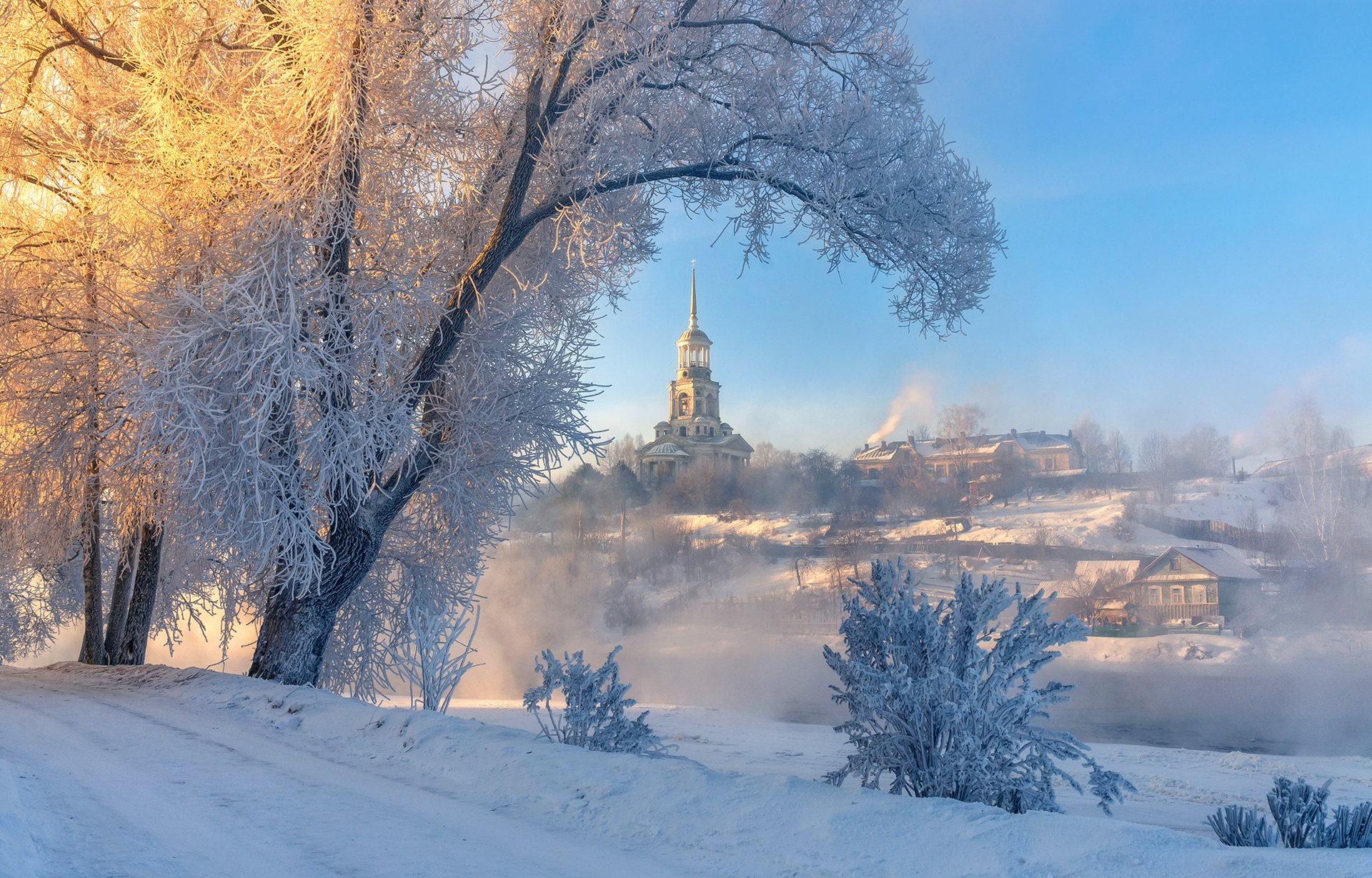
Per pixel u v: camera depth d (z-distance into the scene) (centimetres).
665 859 465
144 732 892
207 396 1066
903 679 634
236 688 1177
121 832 482
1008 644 653
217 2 1312
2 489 1509
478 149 1421
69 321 1423
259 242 1127
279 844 472
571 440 1423
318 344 1131
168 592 1873
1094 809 898
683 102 1342
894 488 13638
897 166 1297
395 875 417
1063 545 9488
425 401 1398
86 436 1440
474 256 1456
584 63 1270
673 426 18600
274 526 1076
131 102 1331
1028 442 15662
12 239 1502
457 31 1255
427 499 1534
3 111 1396
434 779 678
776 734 1988
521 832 519
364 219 1294
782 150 1279
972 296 1336
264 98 1184
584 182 1316
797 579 8844
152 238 1259
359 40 1144
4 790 525
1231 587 7069
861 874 425
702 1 1338
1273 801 527
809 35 1355
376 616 1583
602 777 612
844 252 1342
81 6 1398
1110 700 4484
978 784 618
